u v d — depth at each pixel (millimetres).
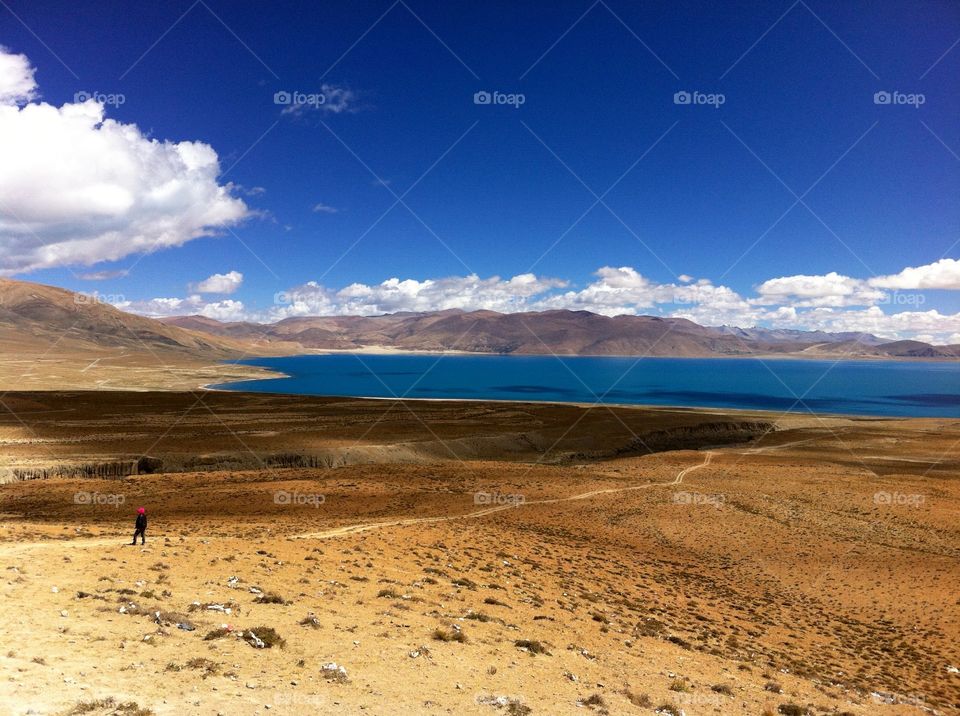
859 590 43844
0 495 57969
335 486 67375
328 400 181625
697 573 45156
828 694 22719
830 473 89188
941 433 139625
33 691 12008
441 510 58250
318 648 17422
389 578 29203
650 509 64125
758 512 64375
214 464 85000
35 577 21703
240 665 15141
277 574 26656
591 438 126188
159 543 31969
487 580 32438
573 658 21078
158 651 15477
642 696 17312
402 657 17609
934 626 37312
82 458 79062
